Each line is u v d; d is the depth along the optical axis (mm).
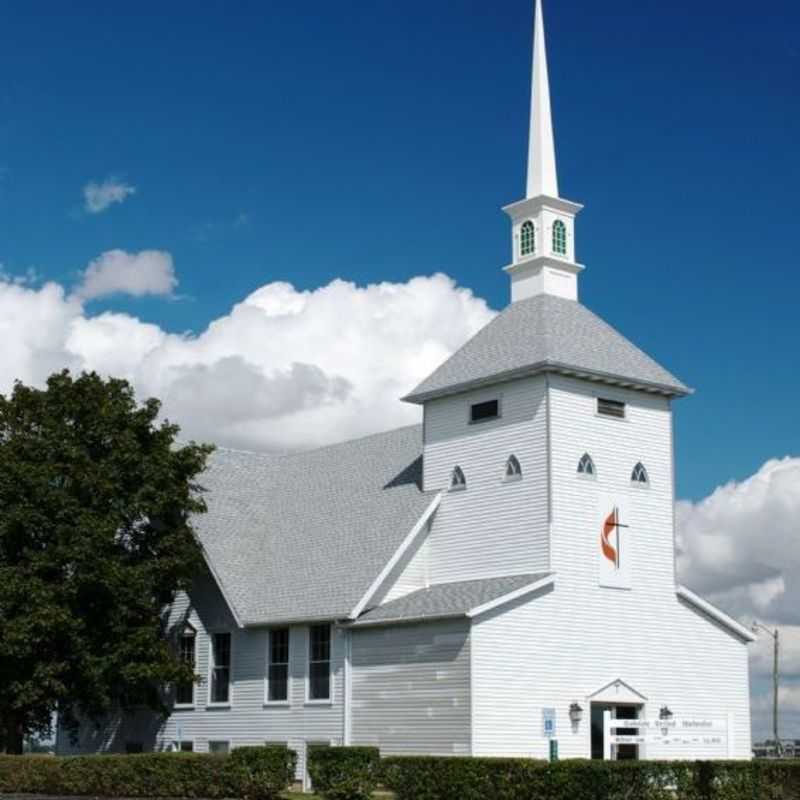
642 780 36688
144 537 55031
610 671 48594
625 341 53969
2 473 51438
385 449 60156
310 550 55719
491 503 50531
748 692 52875
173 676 53125
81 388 53875
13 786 46938
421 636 47031
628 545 50375
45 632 49875
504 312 55094
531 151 56312
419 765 38500
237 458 65125
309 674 51438
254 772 40406
